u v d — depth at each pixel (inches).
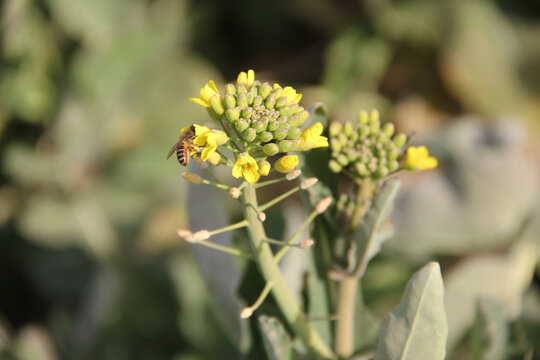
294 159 12.3
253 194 12.8
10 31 25.5
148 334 22.0
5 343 19.2
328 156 13.5
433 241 21.0
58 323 22.2
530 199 20.5
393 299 21.0
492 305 14.9
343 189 24.4
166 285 23.1
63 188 26.1
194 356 19.5
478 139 21.5
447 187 21.1
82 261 25.2
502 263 20.0
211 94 12.5
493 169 20.4
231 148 12.6
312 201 13.4
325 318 13.6
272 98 12.4
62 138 25.9
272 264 13.1
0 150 26.4
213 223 14.5
